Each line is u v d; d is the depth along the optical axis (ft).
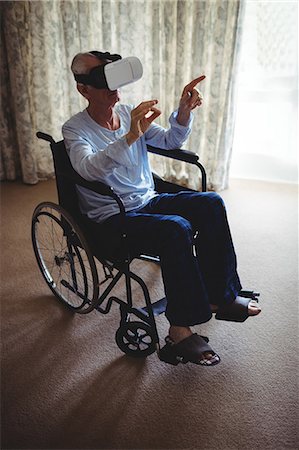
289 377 4.72
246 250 7.08
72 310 5.67
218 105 8.39
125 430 4.15
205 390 4.57
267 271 6.56
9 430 4.15
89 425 4.20
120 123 5.16
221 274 4.85
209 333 5.35
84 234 4.84
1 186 9.55
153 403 4.43
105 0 8.20
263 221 7.97
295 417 4.28
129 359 4.97
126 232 4.46
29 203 8.75
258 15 8.26
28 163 9.37
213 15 7.98
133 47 8.68
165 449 3.98
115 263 4.72
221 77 8.20
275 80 8.75
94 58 4.59
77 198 5.04
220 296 4.88
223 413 4.32
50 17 8.71
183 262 4.40
